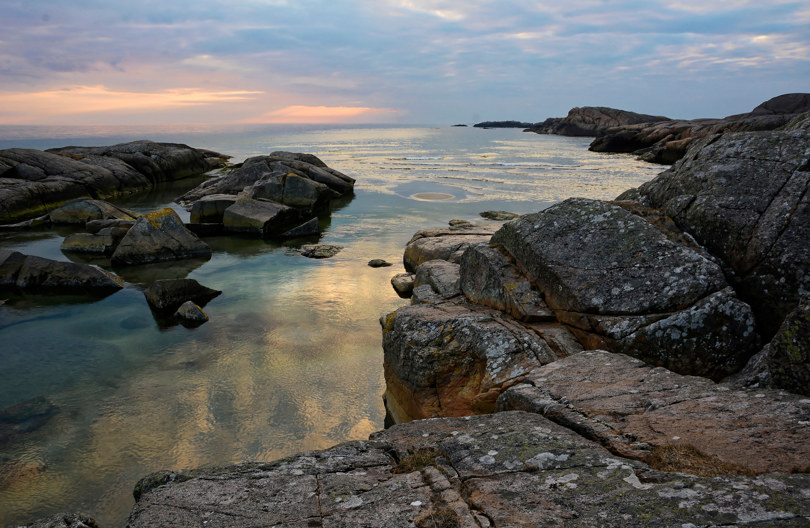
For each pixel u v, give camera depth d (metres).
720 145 8.44
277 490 3.54
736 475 3.17
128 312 13.30
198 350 11.07
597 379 5.43
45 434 7.99
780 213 7.20
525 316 7.93
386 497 3.36
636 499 2.95
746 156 7.99
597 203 8.51
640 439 3.88
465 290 9.76
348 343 11.45
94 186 31.02
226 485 3.64
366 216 27.09
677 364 6.86
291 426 8.27
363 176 44.84
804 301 4.90
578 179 41.78
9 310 13.34
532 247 8.38
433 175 45.38
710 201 7.82
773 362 5.05
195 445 7.74
